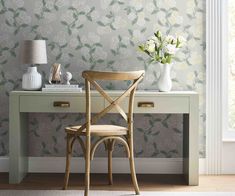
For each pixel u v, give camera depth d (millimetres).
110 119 5098
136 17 5031
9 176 4629
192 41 5023
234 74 5137
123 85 5062
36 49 4766
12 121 4598
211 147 5031
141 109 4566
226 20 5082
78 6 5035
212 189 4488
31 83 4758
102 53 5055
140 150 5105
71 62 5062
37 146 5102
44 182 4699
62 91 4680
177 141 5098
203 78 5039
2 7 5031
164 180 4824
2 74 5055
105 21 5039
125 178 4895
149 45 4719
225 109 5125
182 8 5016
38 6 5035
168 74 4742
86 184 4191
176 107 4570
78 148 5113
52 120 5098
